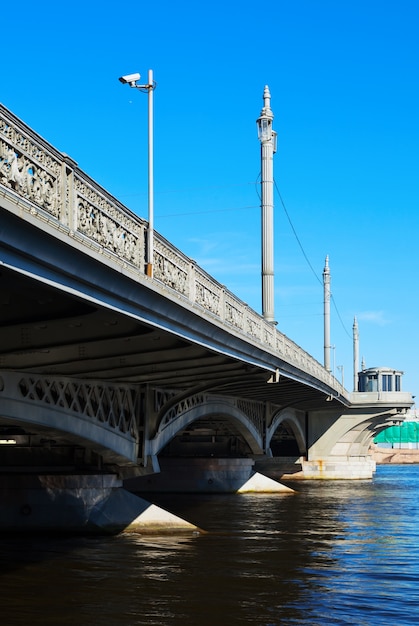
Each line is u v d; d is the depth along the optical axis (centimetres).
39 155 1324
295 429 7712
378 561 2594
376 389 10688
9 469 3180
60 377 2612
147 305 1864
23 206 1254
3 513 3002
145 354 2623
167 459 5856
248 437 5591
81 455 3259
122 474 3244
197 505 4706
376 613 1872
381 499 5331
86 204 1517
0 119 1195
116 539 2908
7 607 1831
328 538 3152
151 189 2130
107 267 1545
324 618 1812
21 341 1997
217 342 2581
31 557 2467
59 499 3038
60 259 1398
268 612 1852
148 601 1919
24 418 2398
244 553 2672
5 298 1702
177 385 3525
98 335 2039
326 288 7350
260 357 3231
